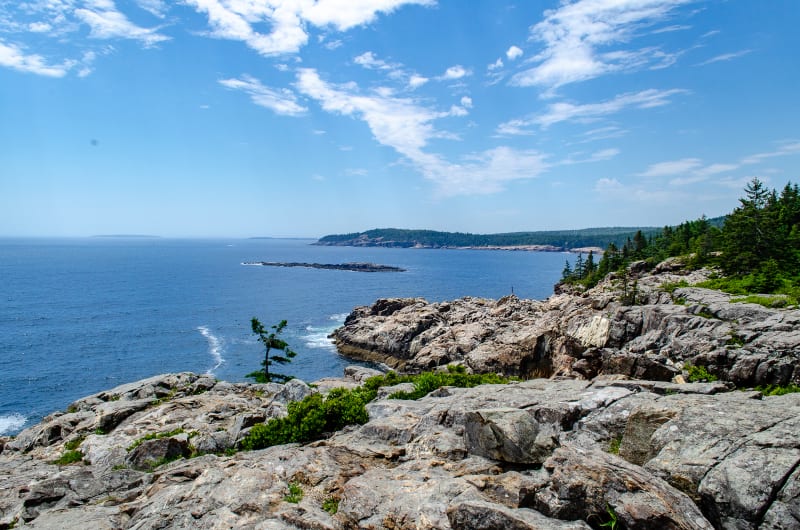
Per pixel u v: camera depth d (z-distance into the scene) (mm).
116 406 27219
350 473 12734
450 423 14898
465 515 9141
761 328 40562
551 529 8523
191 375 35375
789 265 65938
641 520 8336
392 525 9867
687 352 43125
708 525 8477
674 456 10164
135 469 17891
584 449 10695
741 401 11859
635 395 14227
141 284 177875
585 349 54312
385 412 18344
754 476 8859
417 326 89500
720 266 76875
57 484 15203
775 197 94125
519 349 64938
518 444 11594
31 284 171250
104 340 90000
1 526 13281
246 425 20391
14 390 62750
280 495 11617
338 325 112062
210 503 11312
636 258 113688
